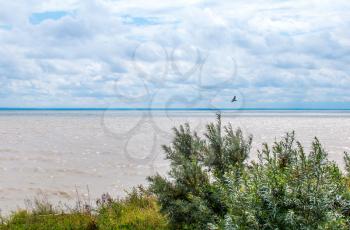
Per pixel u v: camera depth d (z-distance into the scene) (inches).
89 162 1565.0
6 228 404.2
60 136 3400.6
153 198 423.2
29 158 1718.8
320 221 200.8
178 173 286.4
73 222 397.4
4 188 968.9
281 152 242.5
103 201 456.4
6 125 5713.6
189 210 274.1
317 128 4539.9
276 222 203.8
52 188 978.1
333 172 228.5
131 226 354.9
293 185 209.3
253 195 209.9
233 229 209.8
